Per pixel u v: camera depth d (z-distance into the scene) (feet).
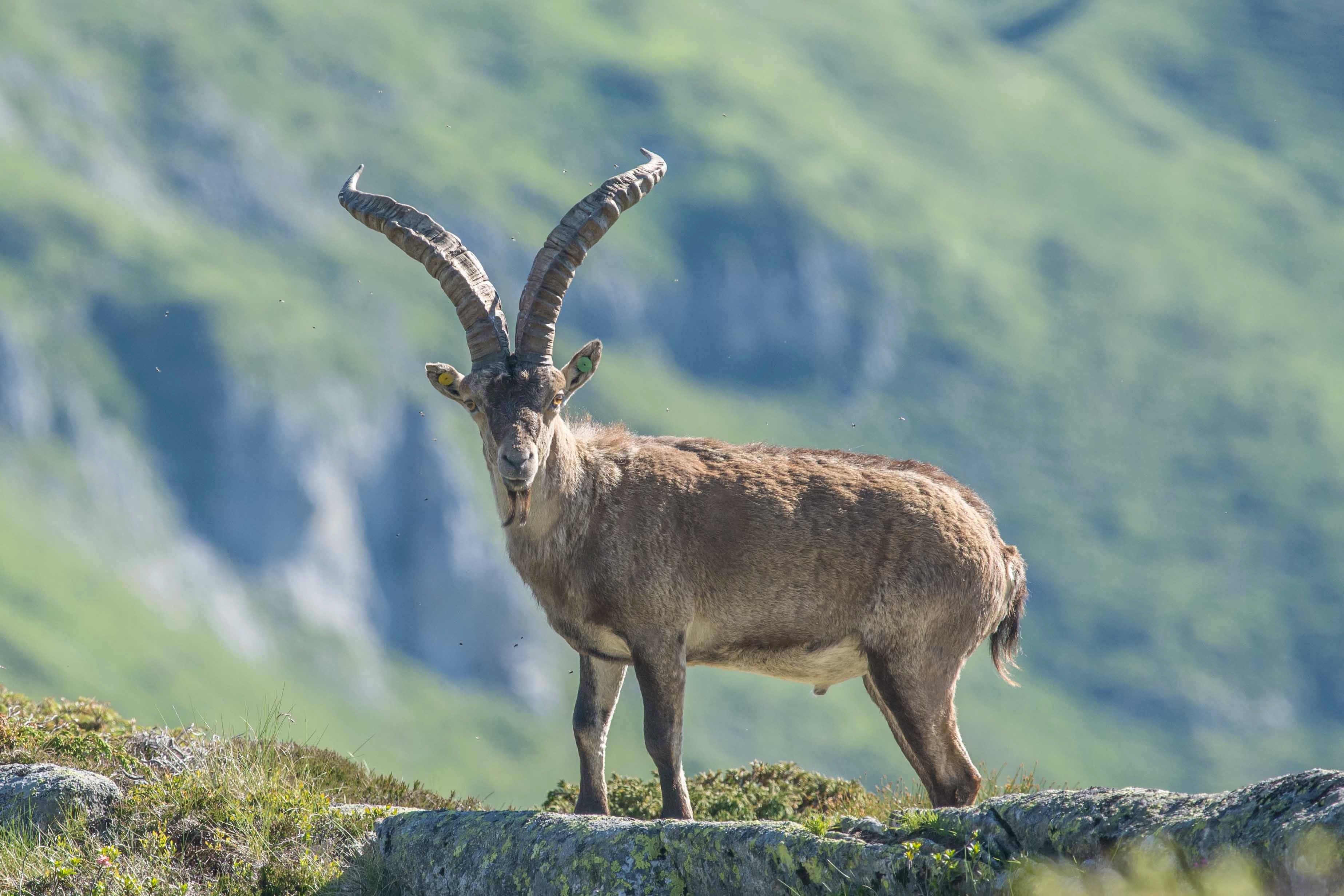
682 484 119.24
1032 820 82.48
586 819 100.78
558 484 116.06
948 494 123.24
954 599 119.85
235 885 109.50
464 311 119.75
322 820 117.19
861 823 90.58
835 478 121.90
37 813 120.47
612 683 121.39
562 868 97.30
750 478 120.78
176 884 109.40
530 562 117.91
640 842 95.91
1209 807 76.18
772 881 88.99
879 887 84.53
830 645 121.08
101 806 122.01
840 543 118.83
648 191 126.31
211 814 118.73
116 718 156.66
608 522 117.19
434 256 120.78
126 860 112.47
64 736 141.18
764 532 118.32
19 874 111.14
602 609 117.29
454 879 103.24
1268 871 70.59
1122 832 78.02
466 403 118.52
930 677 119.96
